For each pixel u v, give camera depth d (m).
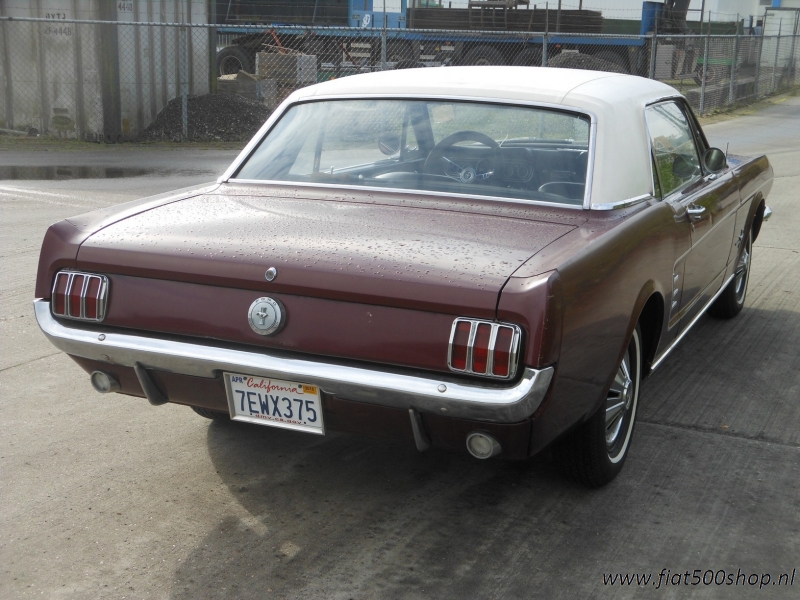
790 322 5.72
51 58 15.23
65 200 9.72
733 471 3.56
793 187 11.45
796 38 30.30
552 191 3.23
